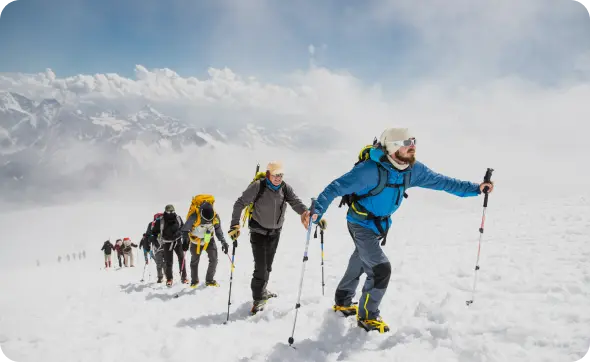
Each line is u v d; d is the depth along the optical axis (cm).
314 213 435
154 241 1104
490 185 493
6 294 1212
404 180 447
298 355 423
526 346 368
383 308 536
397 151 425
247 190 603
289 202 621
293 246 1435
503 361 347
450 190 489
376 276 454
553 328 388
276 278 841
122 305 755
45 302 868
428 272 695
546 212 1200
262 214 607
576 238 800
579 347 348
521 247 792
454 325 437
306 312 550
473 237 995
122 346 493
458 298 528
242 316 604
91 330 585
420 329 440
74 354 478
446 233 1123
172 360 439
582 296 471
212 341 483
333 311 532
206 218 859
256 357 428
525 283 548
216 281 919
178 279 1114
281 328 510
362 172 438
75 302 837
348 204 470
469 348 378
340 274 796
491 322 422
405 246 1016
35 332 584
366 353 409
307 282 760
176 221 996
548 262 649
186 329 549
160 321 607
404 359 382
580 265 604
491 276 606
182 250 1021
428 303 519
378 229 449
